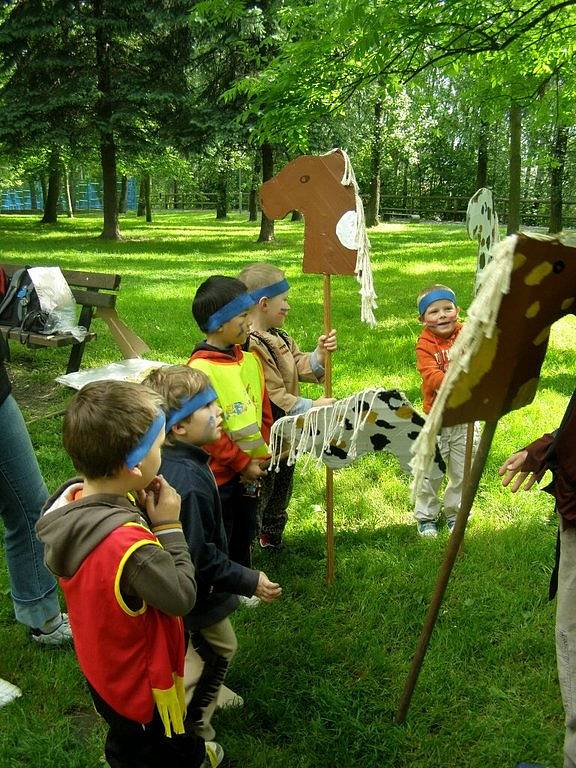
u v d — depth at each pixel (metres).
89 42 18.39
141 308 9.68
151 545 1.76
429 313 3.66
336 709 2.62
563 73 7.52
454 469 3.80
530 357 1.93
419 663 2.46
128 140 19.02
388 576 3.46
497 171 35.88
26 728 2.53
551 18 6.29
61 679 2.78
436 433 1.88
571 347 7.41
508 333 1.83
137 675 1.82
